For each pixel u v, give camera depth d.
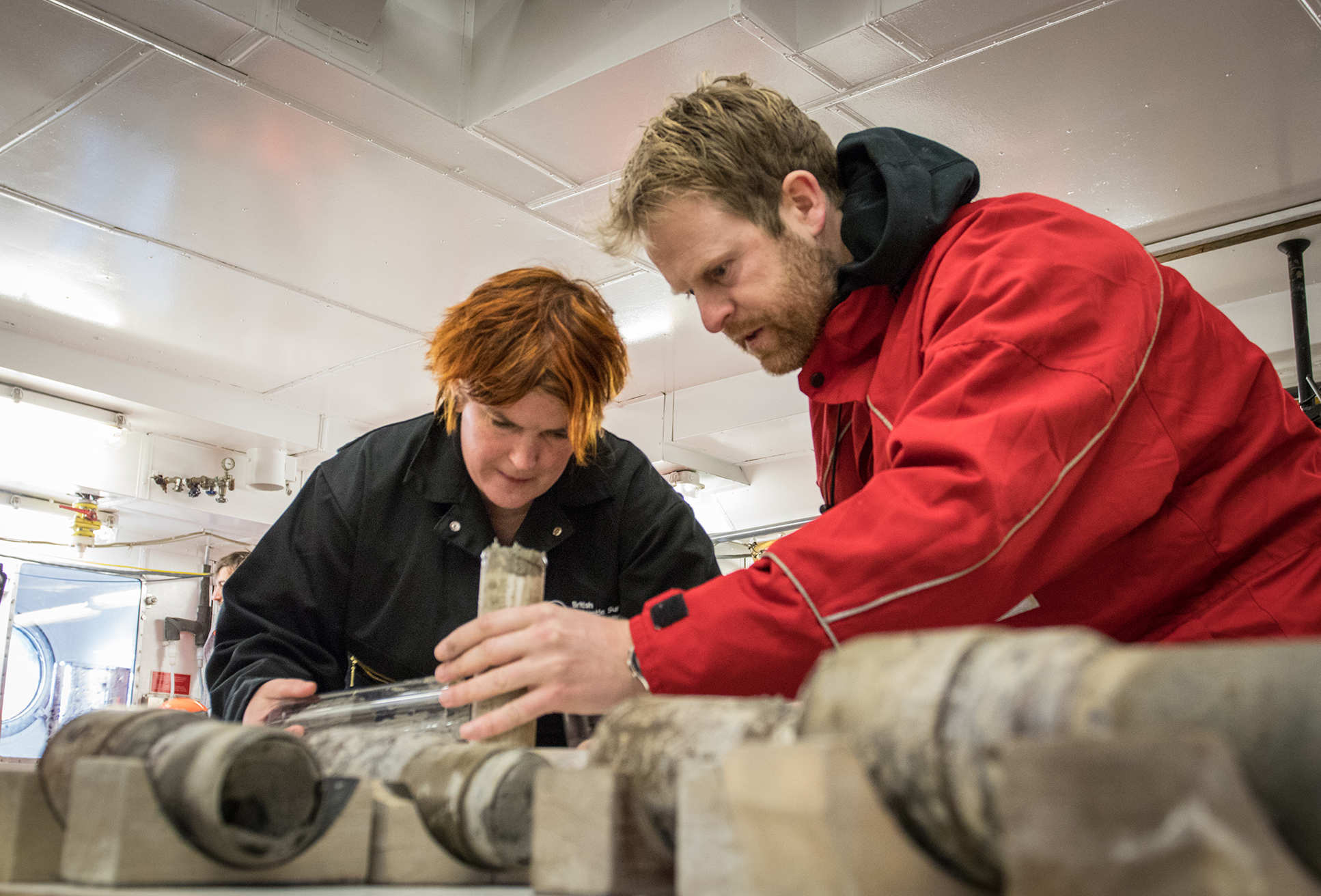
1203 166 3.49
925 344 1.03
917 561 0.80
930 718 0.40
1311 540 1.03
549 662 0.87
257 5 2.85
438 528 1.58
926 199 1.14
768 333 1.31
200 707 5.33
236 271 4.32
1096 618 1.05
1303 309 3.96
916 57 2.92
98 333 4.95
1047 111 3.19
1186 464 1.02
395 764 0.75
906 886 0.38
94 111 3.26
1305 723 0.32
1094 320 0.93
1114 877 0.30
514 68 3.18
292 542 1.60
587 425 1.37
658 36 2.86
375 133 3.33
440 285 4.41
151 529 6.23
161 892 0.54
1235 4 2.70
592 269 4.23
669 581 1.68
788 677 0.82
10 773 0.61
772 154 1.24
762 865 0.39
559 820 0.54
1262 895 0.28
